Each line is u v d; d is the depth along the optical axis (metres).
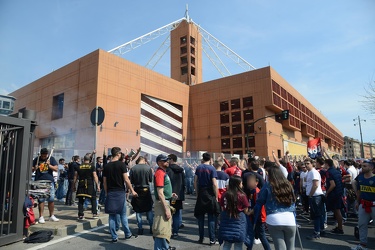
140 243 5.72
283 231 3.78
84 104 34.22
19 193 5.89
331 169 6.99
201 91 47.75
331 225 7.91
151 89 40.69
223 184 6.59
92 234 6.45
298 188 11.29
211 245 5.68
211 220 5.80
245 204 4.14
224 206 4.20
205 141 45.75
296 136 52.66
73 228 6.58
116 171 6.00
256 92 41.62
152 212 6.64
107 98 33.88
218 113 45.16
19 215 5.85
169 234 4.75
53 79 40.72
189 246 5.59
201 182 6.01
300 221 8.47
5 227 6.03
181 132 46.03
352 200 8.89
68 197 10.42
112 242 5.79
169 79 44.62
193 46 55.69
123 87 36.19
